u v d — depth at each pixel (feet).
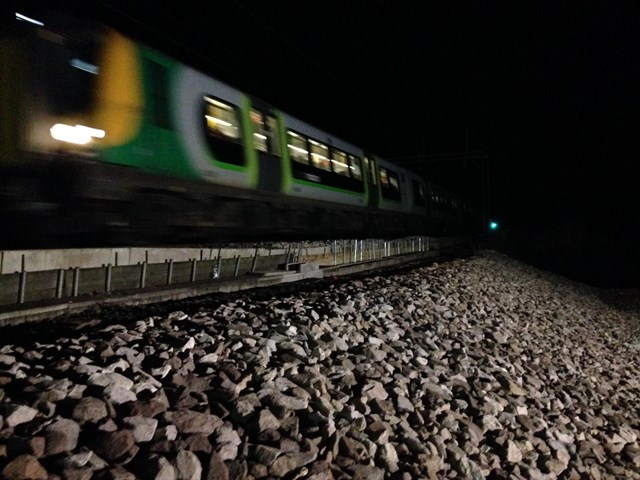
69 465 9.16
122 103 25.95
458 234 111.04
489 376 23.02
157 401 11.84
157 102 28.37
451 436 16.10
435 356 23.52
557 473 17.07
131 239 29.58
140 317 20.57
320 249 46.29
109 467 9.53
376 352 20.40
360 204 55.93
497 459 16.07
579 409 25.11
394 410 16.29
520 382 24.90
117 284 26.30
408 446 14.28
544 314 50.60
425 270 51.90
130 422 10.68
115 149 25.62
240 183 35.76
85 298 22.22
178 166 29.96
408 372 19.67
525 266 90.17
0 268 20.80
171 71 29.81
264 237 42.73
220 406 12.60
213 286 28.91
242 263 35.96
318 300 27.40
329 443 12.63
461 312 36.68
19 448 9.25
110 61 25.46
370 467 12.27
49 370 12.75
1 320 18.49
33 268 22.04
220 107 34.04
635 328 61.93
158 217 29.71
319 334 20.48
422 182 81.41
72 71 23.45
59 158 22.99
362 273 46.39
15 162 21.62
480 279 56.70
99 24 25.17
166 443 10.49
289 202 42.45
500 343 31.40
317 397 14.61
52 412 10.62
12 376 12.07
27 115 21.65
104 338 16.07
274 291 30.45
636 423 26.89
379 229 64.23
